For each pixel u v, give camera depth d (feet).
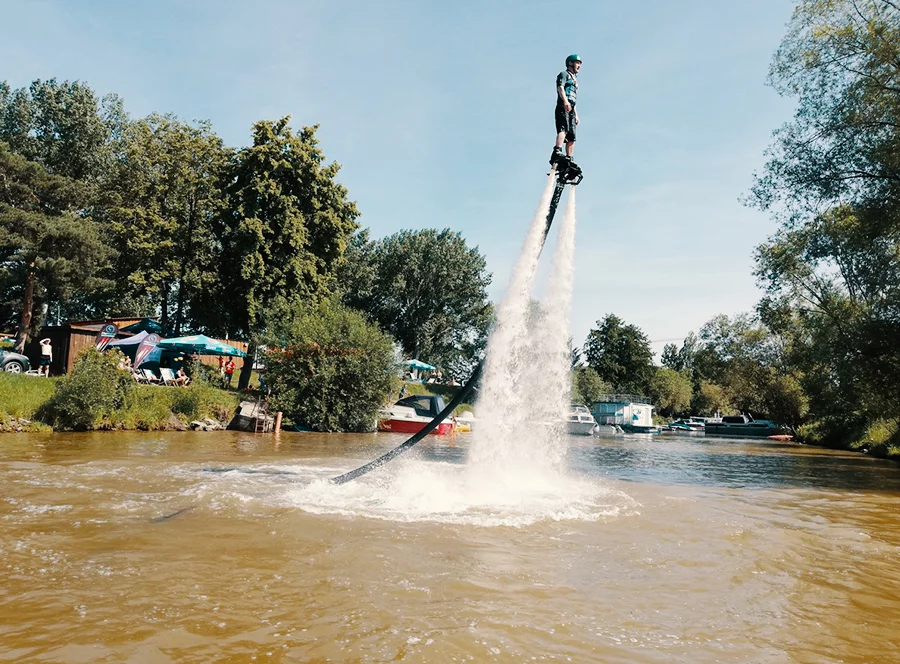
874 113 69.62
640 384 274.98
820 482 46.06
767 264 111.86
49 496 25.40
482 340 231.91
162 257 126.21
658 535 22.00
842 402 99.30
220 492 27.17
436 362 226.58
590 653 11.25
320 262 122.93
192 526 20.57
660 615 13.57
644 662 10.96
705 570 17.53
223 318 123.85
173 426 73.41
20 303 161.89
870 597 15.56
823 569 18.33
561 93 28.45
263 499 25.94
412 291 223.10
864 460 77.51
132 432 66.80
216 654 10.68
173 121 157.48
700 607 14.25
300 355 87.04
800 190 78.07
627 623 12.97
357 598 13.82
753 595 15.39
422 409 96.07
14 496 25.30
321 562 16.63
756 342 171.73
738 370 176.96
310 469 37.86
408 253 221.66
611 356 280.31
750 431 171.63
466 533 20.79
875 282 78.07
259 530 20.20
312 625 12.12
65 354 106.22
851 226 77.15
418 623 12.37
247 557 16.97
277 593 14.02
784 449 102.94
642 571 17.11
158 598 13.48
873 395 77.25
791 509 30.53
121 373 70.44
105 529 19.79
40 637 11.28
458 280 225.76
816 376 104.58
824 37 69.67
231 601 13.42
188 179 129.59
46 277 112.06
